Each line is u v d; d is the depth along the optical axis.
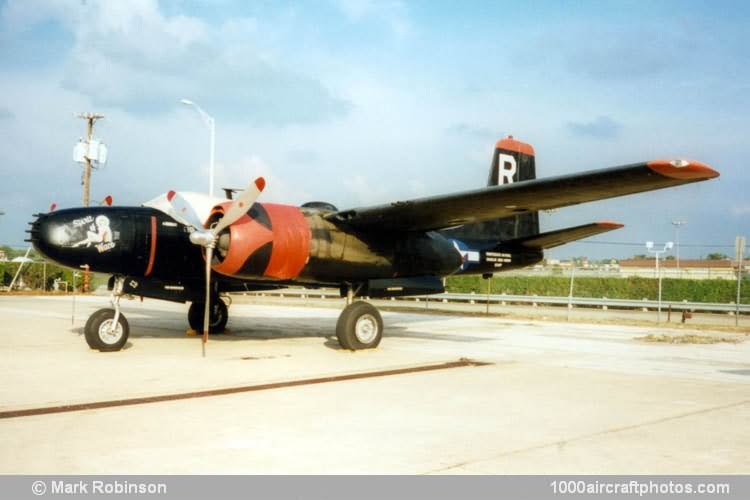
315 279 12.72
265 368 10.50
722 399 8.50
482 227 17.23
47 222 11.80
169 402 7.80
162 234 12.57
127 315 22.52
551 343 15.54
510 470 5.30
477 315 26.42
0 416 6.96
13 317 20.86
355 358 11.88
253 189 11.09
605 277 38.03
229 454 5.61
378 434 6.37
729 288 34.00
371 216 12.34
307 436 6.25
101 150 43.22
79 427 6.52
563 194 11.17
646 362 12.25
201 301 14.22
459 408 7.67
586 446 6.06
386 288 13.75
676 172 9.38
